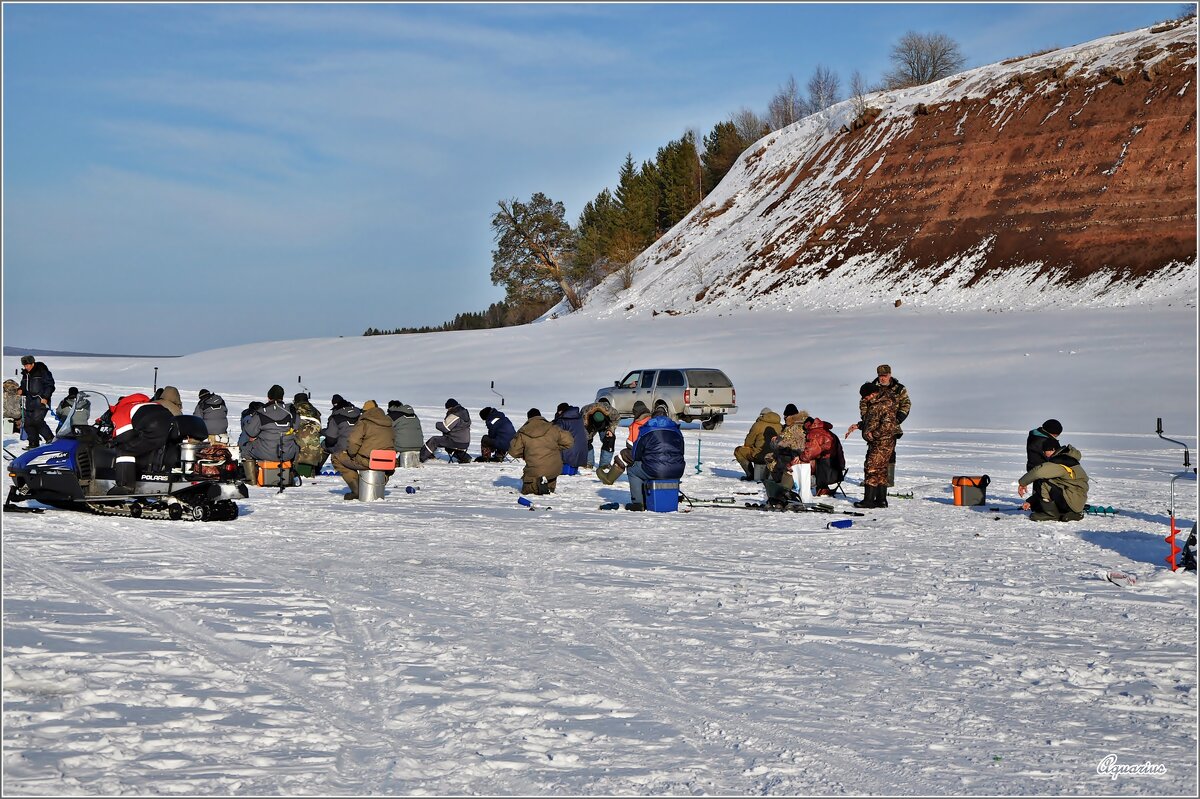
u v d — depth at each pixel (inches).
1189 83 3250.5
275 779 190.4
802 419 671.1
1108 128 3302.2
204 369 3031.5
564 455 872.9
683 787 193.2
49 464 555.2
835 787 194.9
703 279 3954.2
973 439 1143.6
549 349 2797.7
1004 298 2965.1
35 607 320.5
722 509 649.6
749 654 291.0
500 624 322.3
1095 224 3036.4
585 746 214.8
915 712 241.9
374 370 2760.8
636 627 320.8
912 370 1978.3
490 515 611.2
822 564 446.6
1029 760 211.0
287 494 716.0
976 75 4082.2
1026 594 382.3
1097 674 275.3
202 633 297.3
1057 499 590.2
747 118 5910.4
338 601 351.6
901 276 3319.4
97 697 232.7
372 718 228.5
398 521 577.6
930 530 555.5
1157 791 194.7
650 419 649.0
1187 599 374.9
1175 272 2714.1
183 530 518.9
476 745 212.8
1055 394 1578.5
